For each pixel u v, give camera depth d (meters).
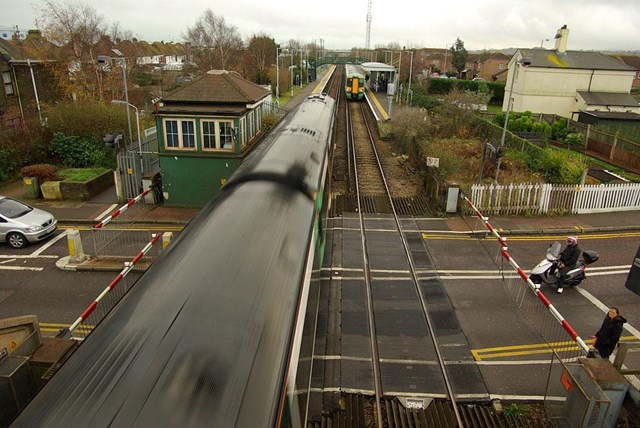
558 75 42.50
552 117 39.34
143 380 3.60
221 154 17.64
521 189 18.03
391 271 13.44
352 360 9.58
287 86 61.03
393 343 10.17
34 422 3.38
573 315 11.59
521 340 10.46
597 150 30.62
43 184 19.66
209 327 4.18
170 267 5.16
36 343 8.36
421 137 28.06
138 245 15.11
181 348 3.91
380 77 61.16
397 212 18.33
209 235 5.75
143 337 4.04
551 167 21.89
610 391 7.46
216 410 3.47
